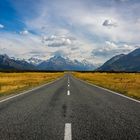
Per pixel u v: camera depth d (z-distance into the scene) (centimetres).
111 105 1142
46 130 648
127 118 815
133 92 1861
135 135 588
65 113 918
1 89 2316
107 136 582
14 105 1152
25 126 696
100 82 3744
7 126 695
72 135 595
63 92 1905
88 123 737
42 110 995
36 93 1831
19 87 2577
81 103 1221
